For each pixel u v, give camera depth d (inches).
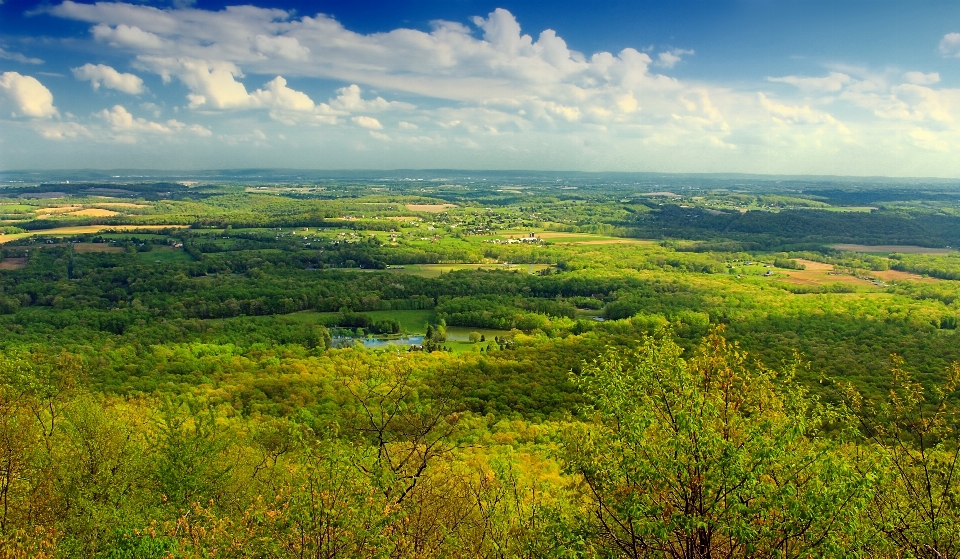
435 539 800.9
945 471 757.3
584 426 801.6
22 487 954.1
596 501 740.0
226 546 660.7
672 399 724.0
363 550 645.9
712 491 658.8
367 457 745.0
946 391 810.8
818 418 753.6
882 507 722.8
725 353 828.0
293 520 654.5
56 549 839.1
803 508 628.1
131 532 887.1
